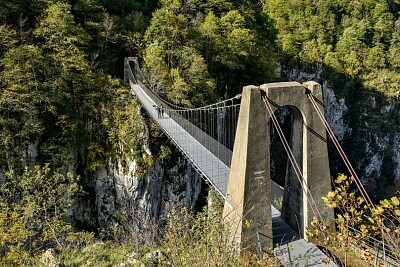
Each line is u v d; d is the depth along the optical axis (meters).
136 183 29.62
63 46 33.56
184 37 39.94
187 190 33.03
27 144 28.11
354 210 7.08
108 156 31.00
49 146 28.80
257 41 46.69
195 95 36.97
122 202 30.72
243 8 51.09
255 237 11.72
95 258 11.25
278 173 39.28
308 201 12.11
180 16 41.00
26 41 32.91
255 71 43.41
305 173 12.13
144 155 30.14
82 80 32.72
